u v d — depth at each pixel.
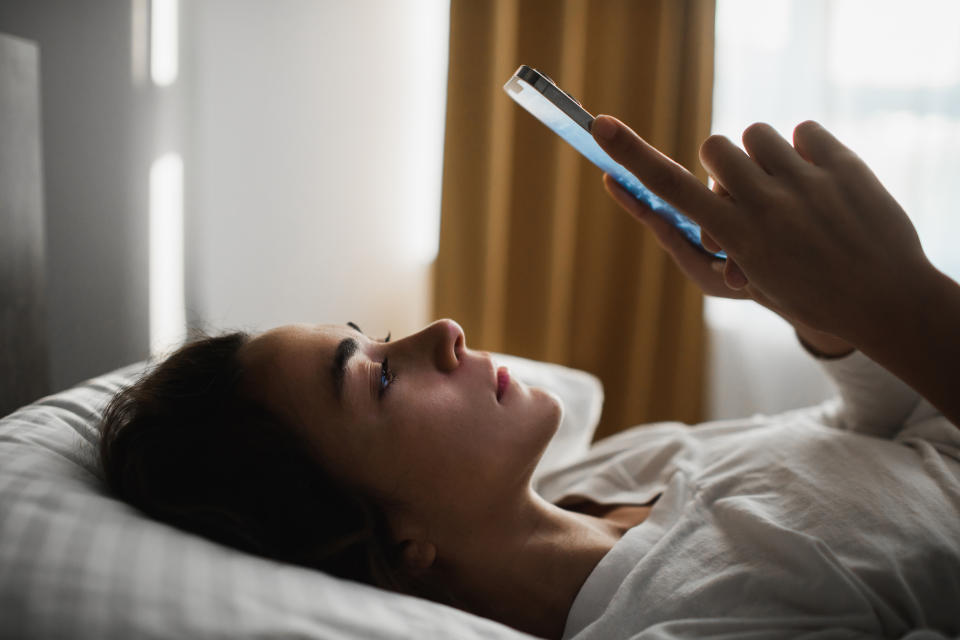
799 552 0.68
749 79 2.14
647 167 0.52
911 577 0.65
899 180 2.12
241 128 2.11
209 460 0.80
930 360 0.48
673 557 0.77
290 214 2.19
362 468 0.83
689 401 2.21
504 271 2.20
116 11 1.95
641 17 2.08
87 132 1.97
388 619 0.63
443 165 2.14
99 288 2.02
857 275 0.48
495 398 0.87
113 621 0.55
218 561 0.65
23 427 0.86
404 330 2.34
